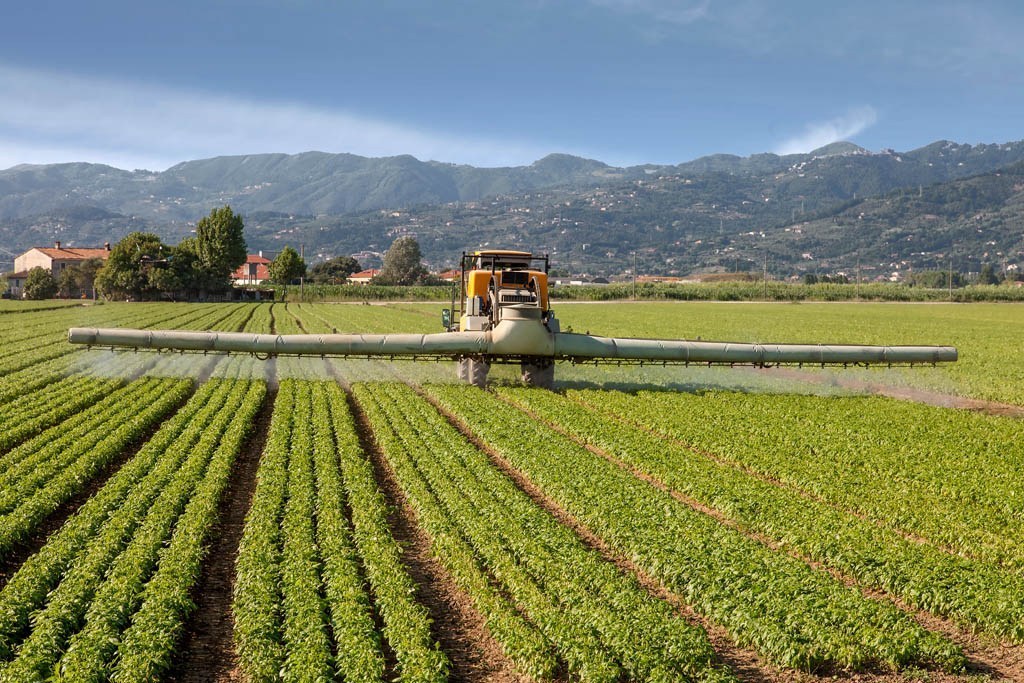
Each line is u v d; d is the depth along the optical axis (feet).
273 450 65.87
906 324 235.81
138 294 406.82
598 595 40.06
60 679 32.22
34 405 85.20
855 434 75.05
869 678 35.06
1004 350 162.09
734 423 79.61
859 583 43.37
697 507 55.26
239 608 38.58
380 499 54.24
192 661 35.99
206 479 57.57
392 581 40.96
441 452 65.72
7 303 353.51
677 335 183.62
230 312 282.77
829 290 469.98
